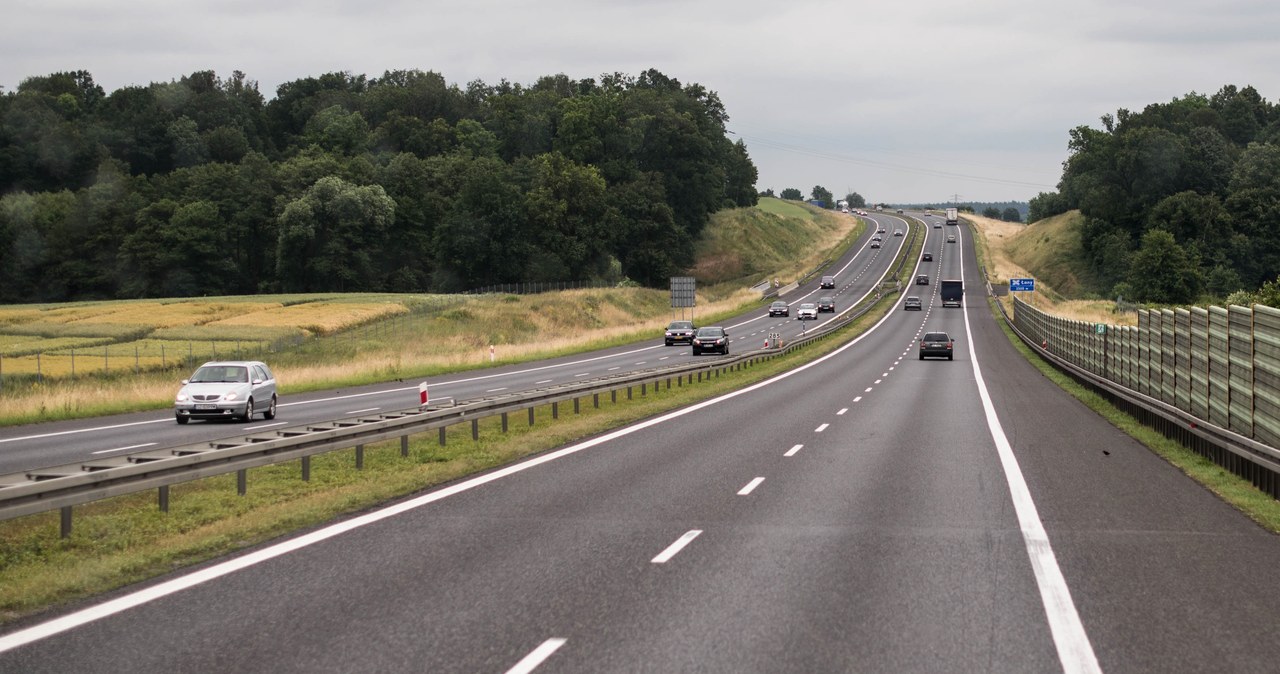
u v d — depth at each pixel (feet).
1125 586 30.32
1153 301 428.56
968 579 31.22
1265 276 469.16
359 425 57.11
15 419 93.71
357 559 34.12
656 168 558.97
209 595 29.37
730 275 540.93
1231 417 60.59
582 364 188.03
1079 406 104.63
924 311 356.79
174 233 407.44
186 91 614.34
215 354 180.86
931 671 22.38
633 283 429.38
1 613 27.78
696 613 27.20
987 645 24.30
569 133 540.93
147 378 140.15
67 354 177.47
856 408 100.42
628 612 27.27
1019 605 28.09
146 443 73.77
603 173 532.73
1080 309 365.81
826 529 39.60
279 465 59.31
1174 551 35.53
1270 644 24.35
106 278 413.59
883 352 217.97
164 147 538.88
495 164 489.67
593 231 449.89
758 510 43.96
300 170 453.17
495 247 424.87
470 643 24.44
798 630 25.57
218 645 24.39
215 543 36.76
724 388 125.49
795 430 79.61
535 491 49.34
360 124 556.51
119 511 44.75
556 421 85.76
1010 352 219.61
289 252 416.67
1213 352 65.16
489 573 31.96
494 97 655.35
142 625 26.25
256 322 248.52
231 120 594.65
